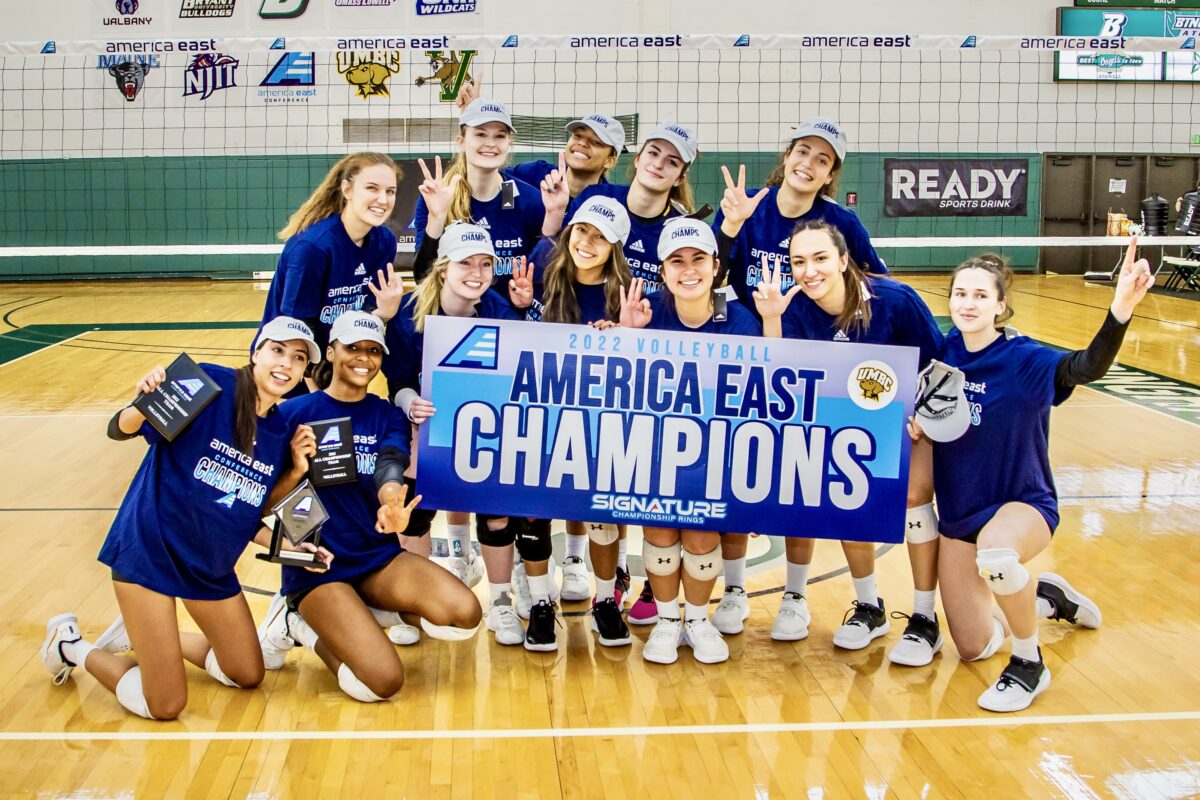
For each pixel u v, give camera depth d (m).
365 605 3.98
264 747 3.51
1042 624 4.55
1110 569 5.18
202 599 3.68
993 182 16.97
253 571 5.22
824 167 4.37
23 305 14.55
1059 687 3.96
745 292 4.66
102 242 16.78
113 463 7.04
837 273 4.05
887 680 4.02
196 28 16.53
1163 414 8.48
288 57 16.41
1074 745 3.53
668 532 4.14
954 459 3.99
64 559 5.26
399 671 3.80
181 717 3.71
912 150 17.09
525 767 3.39
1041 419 3.92
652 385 4.05
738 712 3.77
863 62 16.83
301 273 4.49
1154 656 4.22
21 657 4.18
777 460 4.05
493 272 4.50
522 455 4.11
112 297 15.34
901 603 4.83
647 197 4.49
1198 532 5.71
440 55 16.38
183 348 11.27
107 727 3.63
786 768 3.38
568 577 4.89
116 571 3.59
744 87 16.69
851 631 4.31
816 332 4.27
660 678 4.05
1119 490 6.49
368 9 16.59
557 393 4.08
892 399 3.99
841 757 3.45
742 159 16.78
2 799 3.18
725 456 4.05
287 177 16.64
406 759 3.44
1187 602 4.77
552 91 16.44
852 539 4.05
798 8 16.77
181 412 3.50
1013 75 17.11
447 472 4.13
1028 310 13.84
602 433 4.08
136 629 3.59
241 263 17.02
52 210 16.67
